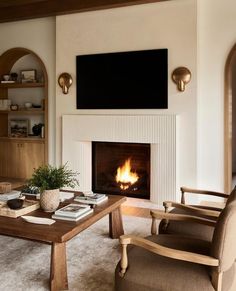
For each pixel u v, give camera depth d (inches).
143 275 67.6
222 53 174.2
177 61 173.5
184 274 66.4
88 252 112.3
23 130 244.5
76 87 199.3
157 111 179.5
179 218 88.9
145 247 69.2
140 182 195.0
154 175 179.8
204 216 100.3
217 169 178.9
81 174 200.4
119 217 126.5
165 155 175.5
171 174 175.0
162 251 66.9
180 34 172.1
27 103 234.7
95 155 203.6
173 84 174.9
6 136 243.0
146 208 170.7
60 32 201.5
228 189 177.3
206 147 180.1
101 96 192.7
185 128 173.8
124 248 70.5
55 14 199.3
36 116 241.1
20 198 112.5
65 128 201.2
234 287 72.7
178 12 171.9
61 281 89.0
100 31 190.7
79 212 101.3
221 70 175.0
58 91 204.8
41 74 235.0
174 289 64.0
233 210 62.5
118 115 186.2
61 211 101.6
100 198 119.6
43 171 109.2
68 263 103.9
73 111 201.5
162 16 175.3
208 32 175.9
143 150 192.2
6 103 239.6
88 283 91.9
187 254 65.3
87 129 194.7
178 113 174.9
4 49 228.4
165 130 174.4
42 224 95.6
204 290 63.3
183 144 174.7
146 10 178.9
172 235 85.0
